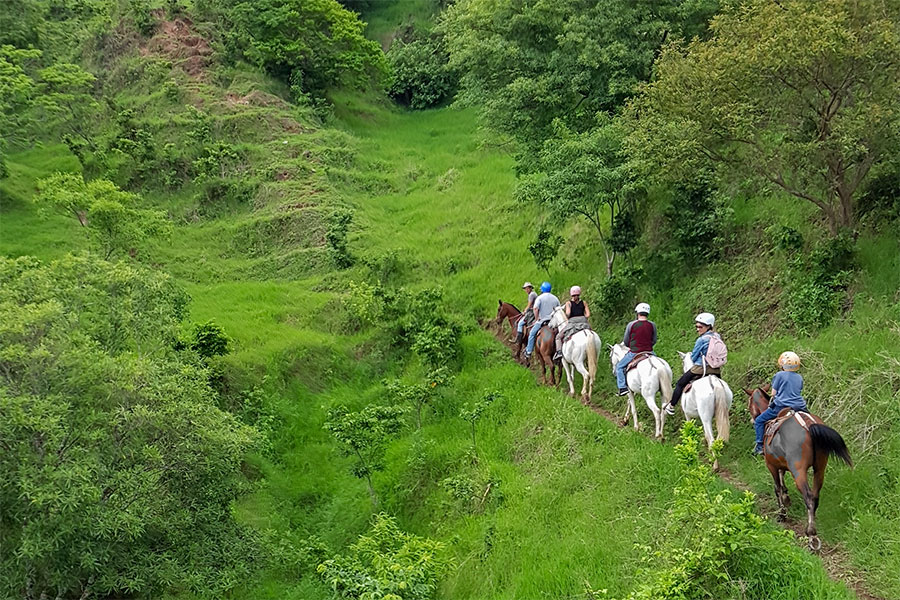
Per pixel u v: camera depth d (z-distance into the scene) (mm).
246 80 38062
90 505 9219
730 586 8023
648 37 20094
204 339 17906
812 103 13375
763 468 11234
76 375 9688
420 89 46000
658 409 12312
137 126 34469
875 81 12500
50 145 35062
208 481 11375
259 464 16375
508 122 22609
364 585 9586
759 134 13469
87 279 11492
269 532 12875
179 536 11125
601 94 20578
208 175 32344
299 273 26625
